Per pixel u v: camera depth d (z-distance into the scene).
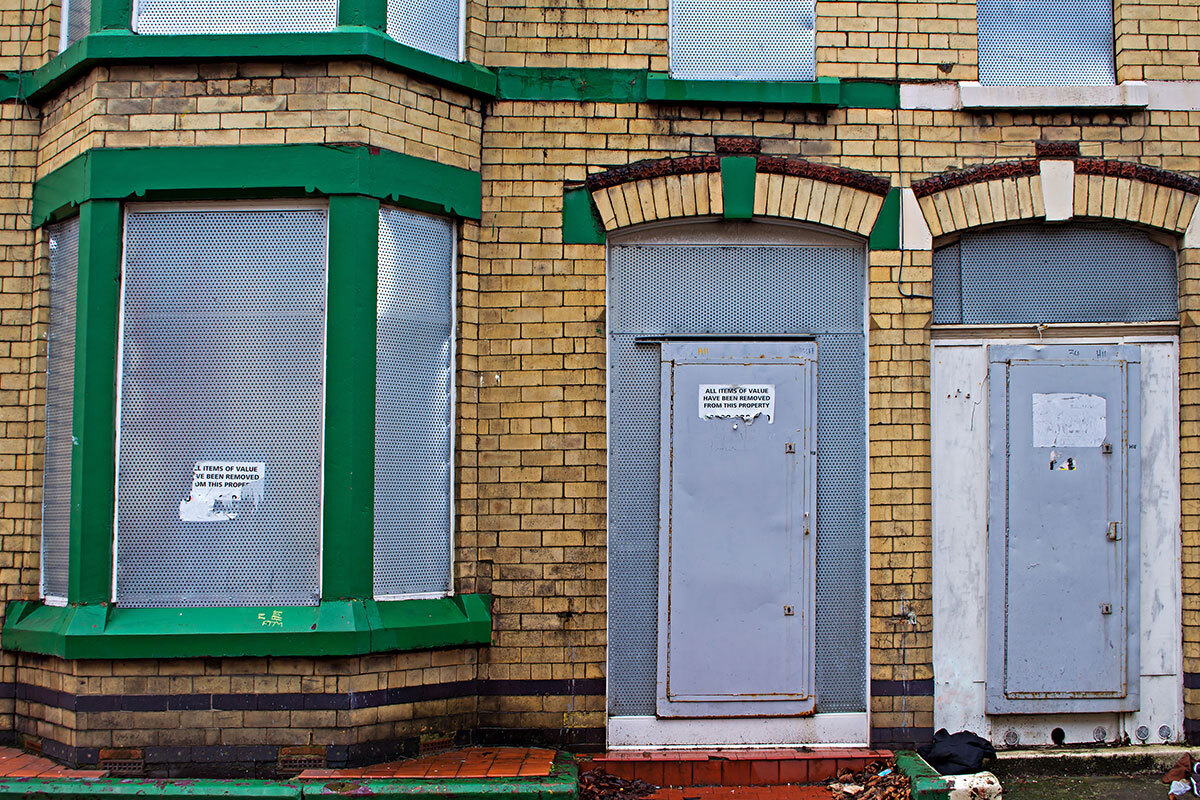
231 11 5.07
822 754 5.20
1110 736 5.42
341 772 4.66
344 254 4.88
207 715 4.75
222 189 4.90
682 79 5.48
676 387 5.41
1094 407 5.49
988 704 5.36
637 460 5.43
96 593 4.81
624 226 5.36
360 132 4.91
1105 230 5.62
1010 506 5.44
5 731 5.14
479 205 5.33
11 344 5.30
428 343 5.20
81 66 5.00
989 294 5.58
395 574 5.02
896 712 5.27
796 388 5.41
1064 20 5.77
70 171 5.08
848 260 5.55
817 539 5.41
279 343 4.96
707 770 5.11
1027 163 5.43
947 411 5.51
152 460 4.95
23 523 5.21
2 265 5.33
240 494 4.92
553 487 5.27
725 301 5.50
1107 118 5.53
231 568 4.89
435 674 5.03
